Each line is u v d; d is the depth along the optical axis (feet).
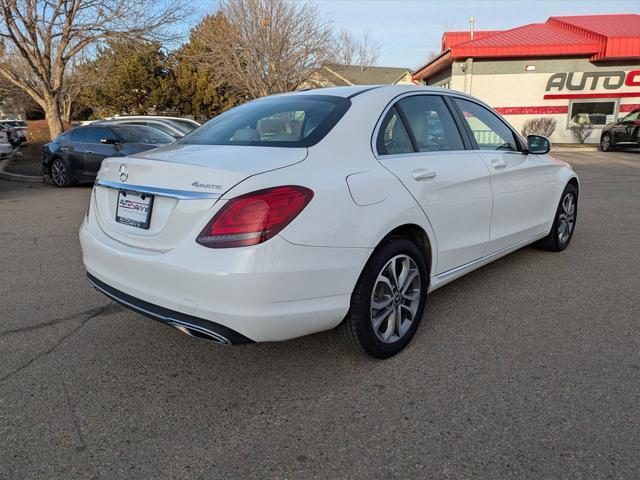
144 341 11.04
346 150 9.14
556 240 16.67
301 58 69.46
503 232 13.26
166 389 9.16
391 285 9.78
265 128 9.90
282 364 9.97
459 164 11.32
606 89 70.23
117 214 9.36
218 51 72.13
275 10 69.21
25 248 18.98
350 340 9.45
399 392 8.89
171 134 37.63
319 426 8.02
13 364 10.05
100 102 107.24
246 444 7.63
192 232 7.86
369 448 7.48
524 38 72.08
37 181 41.11
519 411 8.23
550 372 9.40
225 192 7.66
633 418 7.95
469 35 96.32
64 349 10.69
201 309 7.79
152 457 7.38
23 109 146.30
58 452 7.48
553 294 13.28
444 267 11.16
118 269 8.92
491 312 12.21
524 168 13.79
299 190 7.92
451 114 12.08
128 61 98.53
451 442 7.55
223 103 103.81
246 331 7.73
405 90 11.07
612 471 6.85
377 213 8.94
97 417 8.34
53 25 49.37
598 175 38.14
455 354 10.18
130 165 9.00
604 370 9.41
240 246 7.50
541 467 6.97
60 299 13.52
